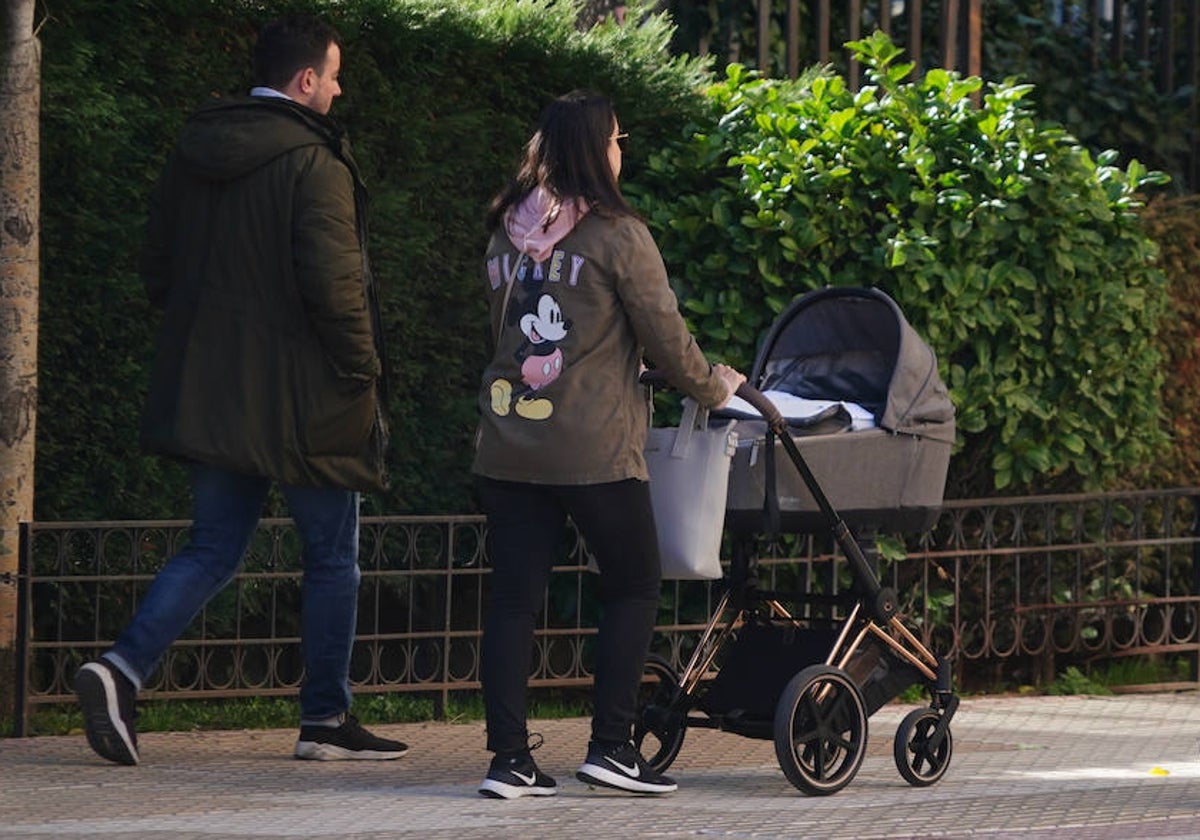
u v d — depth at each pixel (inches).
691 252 986.7
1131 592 1080.8
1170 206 1117.1
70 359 878.4
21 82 818.2
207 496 755.4
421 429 956.0
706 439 709.9
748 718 741.9
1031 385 1017.5
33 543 858.8
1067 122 1371.8
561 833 628.7
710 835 631.2
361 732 797.9
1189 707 991.0
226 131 738.2
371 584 970.1
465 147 951.6
